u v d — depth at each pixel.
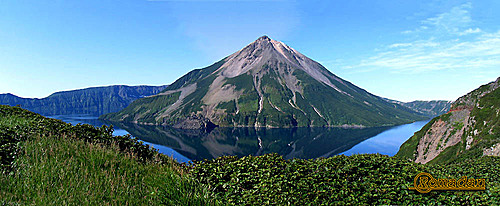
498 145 40.72
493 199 9.25
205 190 9.77
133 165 11.20
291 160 11.30
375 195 9.33
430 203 9.12
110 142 13.62
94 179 9.27
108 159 11.02
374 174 10.48
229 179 10.27
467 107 72.25
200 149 169.50
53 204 7.60
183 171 11.38
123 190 8.95
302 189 9.59
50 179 8.84
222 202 9.45
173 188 9.34
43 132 12.67
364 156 11.78
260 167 10.61
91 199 8.12
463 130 61.50
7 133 11.30
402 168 10.88
